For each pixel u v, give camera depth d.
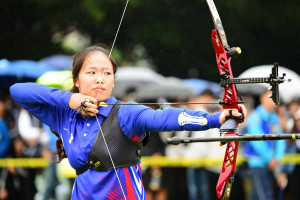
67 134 9.41
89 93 9.27
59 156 10.19
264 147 17.64
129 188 9.09
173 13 32.12
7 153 19.23
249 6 31.50
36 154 19.11
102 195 9.05
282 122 19.05
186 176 18.30
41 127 19.16
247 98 17.78
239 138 8.20
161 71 32.75
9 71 23.50
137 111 8.86
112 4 32.25
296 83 21.05
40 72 23.89
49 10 33.12
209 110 19.34
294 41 32.19
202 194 18.20
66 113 9.53
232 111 8.27
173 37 32.12
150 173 18.38
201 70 32.47
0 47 33.41
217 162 18.14
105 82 9.26
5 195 19.14
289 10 31.81
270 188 17.86
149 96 20.02
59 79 20.62
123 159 9.05
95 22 32.59
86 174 9.13
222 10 31.58
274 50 32.25
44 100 9.46
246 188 18.39
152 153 18.39
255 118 17.11
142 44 32.78
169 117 8.55
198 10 32.00
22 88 9.66
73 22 33.12
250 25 31.89
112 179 9.04
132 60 33.28
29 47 33.59
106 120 9.07
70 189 18.81
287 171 18.67
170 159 18.34
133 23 32.47
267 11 31.66
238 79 8.37
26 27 33.56
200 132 18.16
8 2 32.88
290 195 18.67
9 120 19.80
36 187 19.20
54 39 33.91
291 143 18.84
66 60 25.77
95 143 9.02
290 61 32.47
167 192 18.30
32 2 32.88
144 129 8.86
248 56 32.09
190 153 18.23
